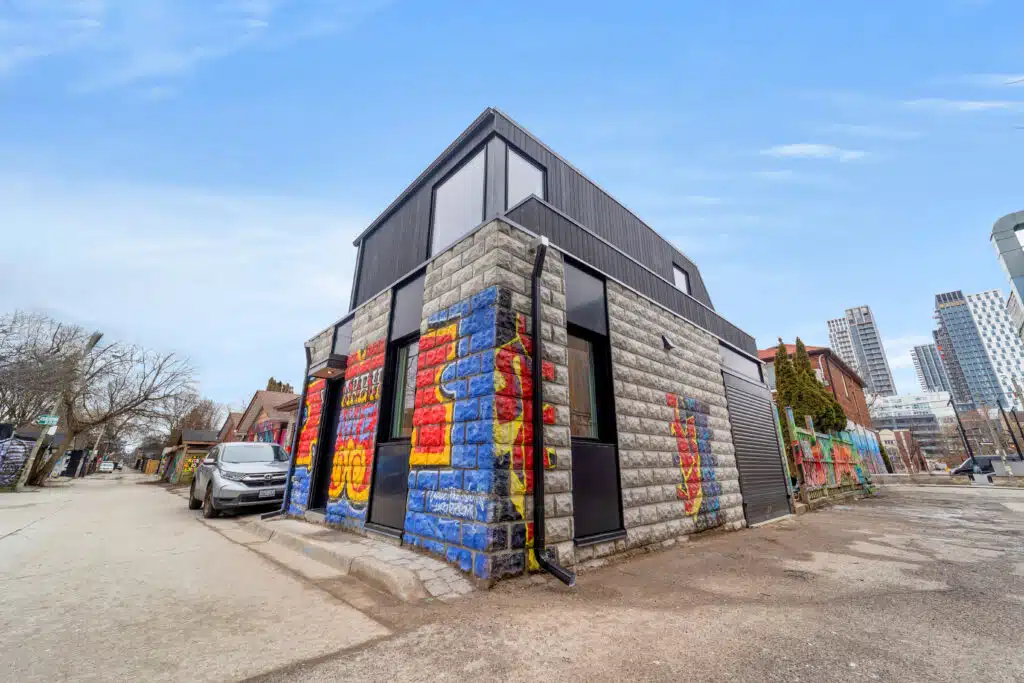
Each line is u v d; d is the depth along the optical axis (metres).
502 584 3.79
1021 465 27.52
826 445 13.00
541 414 4.44
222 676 2.15
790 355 24.56
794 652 2.52
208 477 9.02
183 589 3.63
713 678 2.20
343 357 7.73
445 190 6.95
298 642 2.61
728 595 3.71
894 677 2.21
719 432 8.15
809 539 6.54
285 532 5.96
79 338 22.19
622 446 5.71
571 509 4.59
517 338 4.66
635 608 3.34
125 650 2.43
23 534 6.02
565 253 5.69
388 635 2.74
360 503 6.05
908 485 24.34
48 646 2.46
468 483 4.21
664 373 7.09
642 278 7.39
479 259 5.02
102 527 6.89
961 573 4.43
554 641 2.67
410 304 6.43
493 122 6.27
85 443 39.22
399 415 6.11
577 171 7.64
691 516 6.63
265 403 28.59
